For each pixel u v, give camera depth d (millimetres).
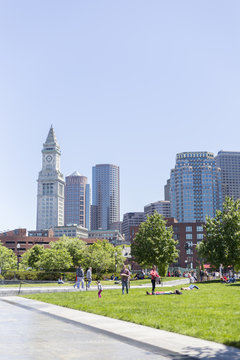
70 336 10609
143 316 14344
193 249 162750
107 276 68375
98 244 102750
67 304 19281
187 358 8039
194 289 29688
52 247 105938
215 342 9820
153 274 24641
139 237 67438
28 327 12195
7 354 8344
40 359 7902
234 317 13609
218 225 53469
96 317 14781
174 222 171625
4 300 22562
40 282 49500
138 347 9164
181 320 13156
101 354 8391
